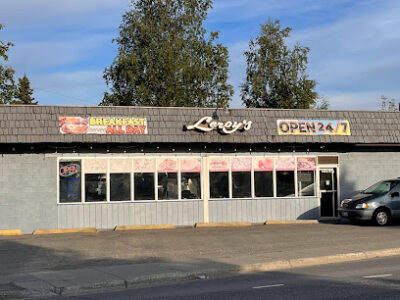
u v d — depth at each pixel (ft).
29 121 61.41
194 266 40.57
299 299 29.27
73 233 62.75
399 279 35.12
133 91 137.90
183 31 139.13
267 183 73.00
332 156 75.97
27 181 64.18
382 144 75.15
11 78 127.03
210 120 67.10
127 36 139.54
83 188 66.13
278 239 56.24
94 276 36.94
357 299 28.94
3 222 63.31
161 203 68.69
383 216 68.85
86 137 62.85
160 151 69.05
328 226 68.39
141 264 41.93
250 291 32.17
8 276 37.40
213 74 143.84
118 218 67.10
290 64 151.74
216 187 70.95
